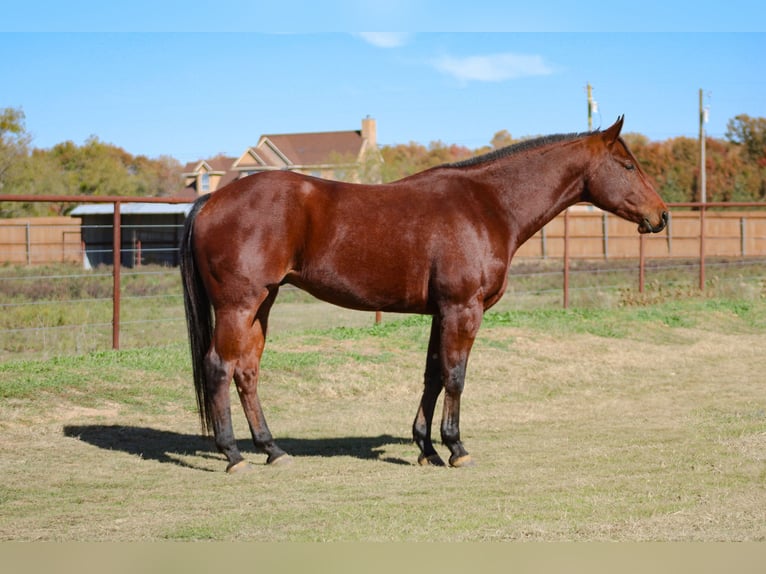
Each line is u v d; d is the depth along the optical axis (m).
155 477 6.11
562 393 9.80
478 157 6.66
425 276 6.27
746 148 59.62
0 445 6.91
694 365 11.61
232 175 60.41
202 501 5.48
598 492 5.68
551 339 12.67
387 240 6.20
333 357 10.62
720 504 5.38
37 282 21.02
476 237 6.31
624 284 20.98
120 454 6.80
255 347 6.51
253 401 6.52
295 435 7.69
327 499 5.54
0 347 12.32
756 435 7.49
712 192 54.00
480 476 6.17
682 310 15.70
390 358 10.88
